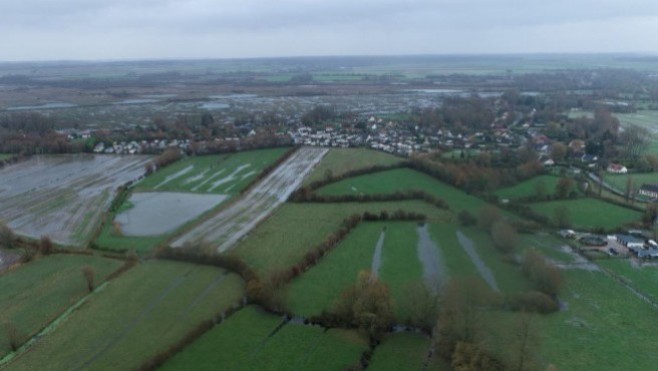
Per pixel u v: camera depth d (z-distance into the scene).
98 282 124.44
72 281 125.25
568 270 127.00
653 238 145.38
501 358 89.12
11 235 151.75
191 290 118.56
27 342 99.38
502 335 96.94
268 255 139.62
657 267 128.62
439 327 96.38
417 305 103.75
